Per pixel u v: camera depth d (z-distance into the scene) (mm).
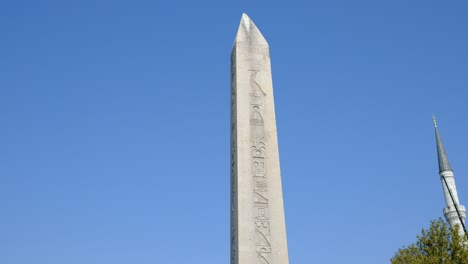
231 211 19172
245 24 22000
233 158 19672
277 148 19656
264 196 18703
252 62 21062
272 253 17859
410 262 32688
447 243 32375
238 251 17688
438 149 59719
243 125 19750
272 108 20344
